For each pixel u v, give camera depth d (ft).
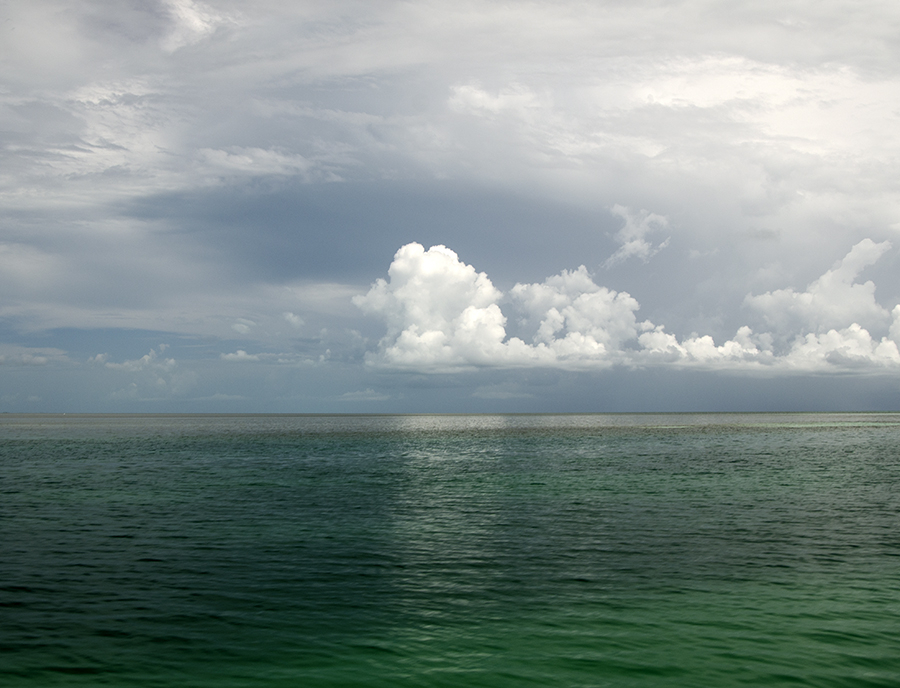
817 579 72.84
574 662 50.26
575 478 174.50
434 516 114.11
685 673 48.47
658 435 442.50
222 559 81.87
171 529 101.86
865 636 55.62
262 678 47.47
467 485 159.63
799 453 265.54
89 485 159.53
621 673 48.37
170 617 59.88
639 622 58.90
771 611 61.87
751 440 372.17
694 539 94.07
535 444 344.08
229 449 310.45
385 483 164.96
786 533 98.27
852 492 143.84
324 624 58.39
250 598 65.57
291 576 73.97
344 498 136.87
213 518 112.06
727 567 78.23
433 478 176.65
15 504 127.75
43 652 51.83
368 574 74.90
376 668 49.19
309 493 144.87
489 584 70.95
